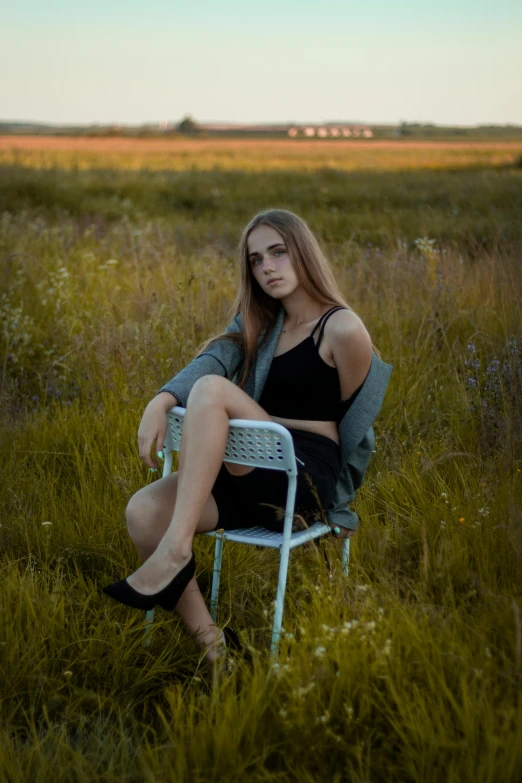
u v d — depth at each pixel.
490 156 43.94
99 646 2.68
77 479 3.95
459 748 1.97
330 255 8.23
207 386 2.62
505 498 3.13
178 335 5.39
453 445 4.01
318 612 2.56
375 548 3.06
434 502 3.35
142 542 2.75
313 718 2.11
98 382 5.05
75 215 13.39
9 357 5.76
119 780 2.04
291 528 2.62
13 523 3.44
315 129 145.88
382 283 6.46
